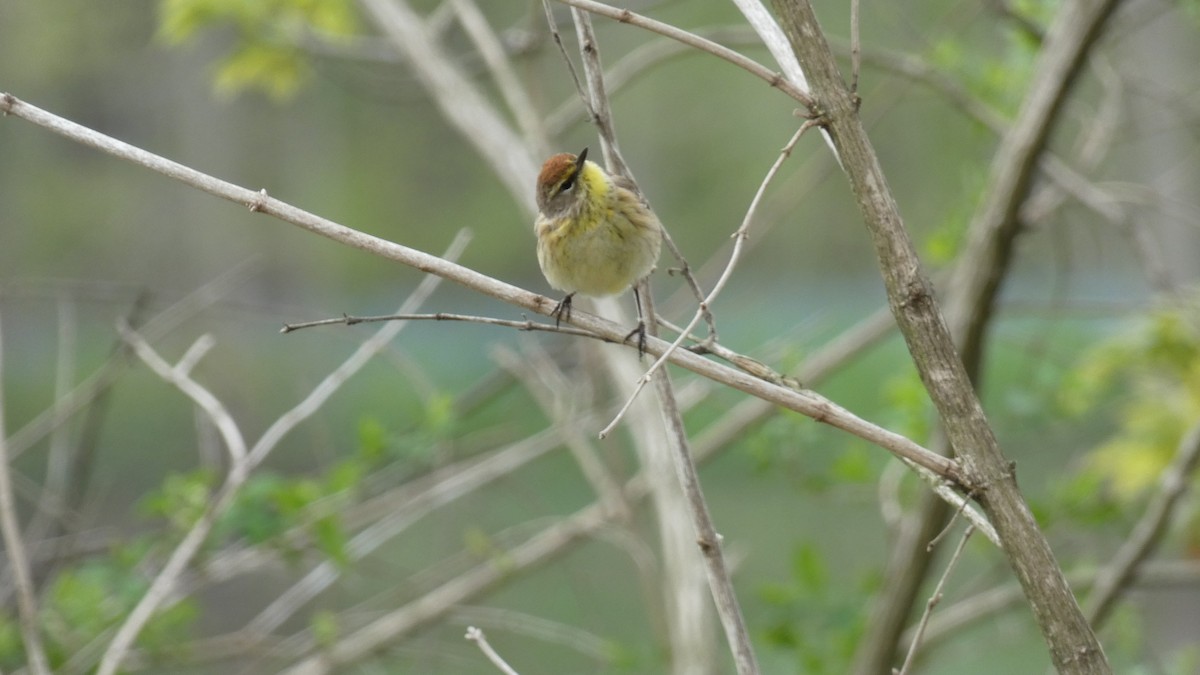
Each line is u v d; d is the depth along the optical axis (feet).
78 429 78.95
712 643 30.81
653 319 24.88
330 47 44.91
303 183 146.30
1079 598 36.86
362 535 37.11
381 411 84.17
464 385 100.48
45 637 32.37
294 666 44.98
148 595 28.37
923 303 15.94
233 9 43.06
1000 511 15.81
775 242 147.02
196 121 105.60
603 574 55.83
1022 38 37.70
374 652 37.99
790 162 142.51
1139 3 44.06
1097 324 72.95
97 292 50.11
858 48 16.16
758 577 54.85
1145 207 49.96
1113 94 40.06
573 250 24.98
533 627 40.75
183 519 32.71
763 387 17.06
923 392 36.42
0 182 138.72
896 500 37.83
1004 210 30.66
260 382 74.38
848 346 40.32
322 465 41.27
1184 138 54.29
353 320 18.26
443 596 38.58
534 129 37.19
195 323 75.10
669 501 32.12
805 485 38.14
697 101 146.61
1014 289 94.48
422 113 165.78
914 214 94.99
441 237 176.86
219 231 106.22
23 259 138.31
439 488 37.17
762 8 18.30
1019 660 55.52
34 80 131.54
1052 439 42.04
